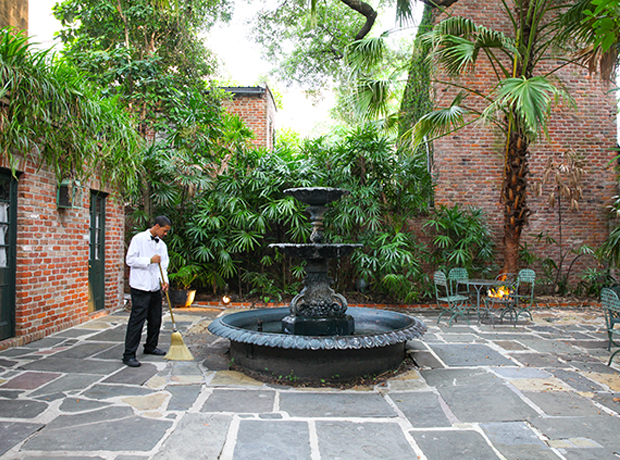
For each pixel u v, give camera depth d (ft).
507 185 23.44
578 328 19.08
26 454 7.25
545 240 28.22
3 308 14.51
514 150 22.98
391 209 26.35
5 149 12.89
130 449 7.51
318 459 7.33
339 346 11.02
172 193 23.73
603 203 28.50
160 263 13.57
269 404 9.82
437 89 28.58
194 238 24.12
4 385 10.68
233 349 13.28
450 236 26.73
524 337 17.20
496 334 17.76
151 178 23.18
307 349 11.36
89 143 15.72
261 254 26.30
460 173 28.35
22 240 15.05
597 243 28.35
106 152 17.57
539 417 9.21
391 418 9.14
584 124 28.63
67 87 14.05
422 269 26.73
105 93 23.25
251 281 24.77
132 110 26.81
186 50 32.24
